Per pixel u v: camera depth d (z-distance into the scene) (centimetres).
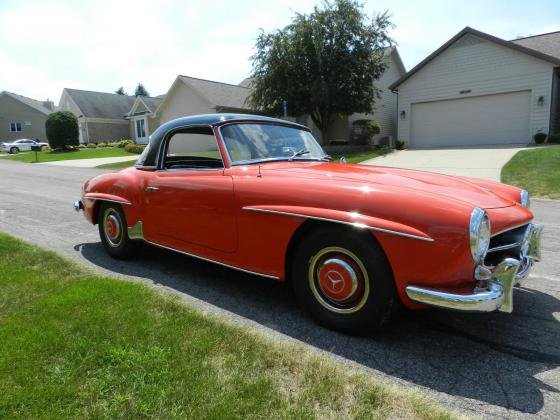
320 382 213
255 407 193
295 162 360
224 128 343
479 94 1850
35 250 444
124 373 216
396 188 261
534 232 293
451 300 228
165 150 384
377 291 253
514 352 255
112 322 268
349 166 350
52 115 3294
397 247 240
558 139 1662
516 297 337
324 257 275
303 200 274
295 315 305
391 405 199
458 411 200
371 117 2516
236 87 2788
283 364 229
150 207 383
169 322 271
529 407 204
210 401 196
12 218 679
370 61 2094
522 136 1769
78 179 1393
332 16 2038
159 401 195
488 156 1440
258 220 295
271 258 294
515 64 1742
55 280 350
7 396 197
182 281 376
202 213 332
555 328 285
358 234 255
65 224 628
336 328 275
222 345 245
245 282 373
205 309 314
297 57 2050
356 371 231
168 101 2738
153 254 460
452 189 283
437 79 1958
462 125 1923
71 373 216
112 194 426
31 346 239
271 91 2106
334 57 2056
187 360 228
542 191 865
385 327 285
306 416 187
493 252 272
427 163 1389
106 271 402
